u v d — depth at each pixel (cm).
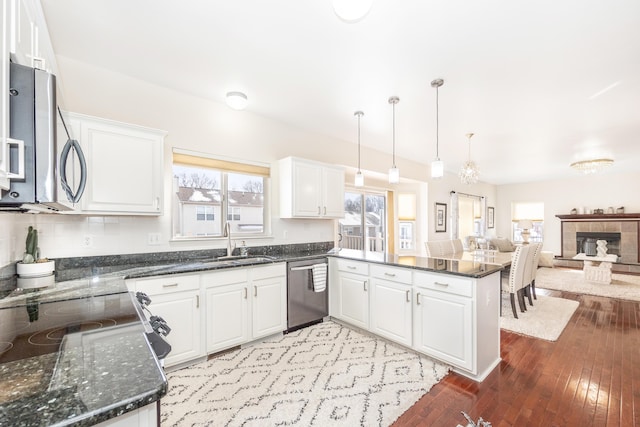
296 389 202
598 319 347
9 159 80
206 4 172
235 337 259
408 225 641
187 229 300
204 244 305
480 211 841
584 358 249
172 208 288
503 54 218
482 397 194
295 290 305
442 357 227
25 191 85
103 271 222
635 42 201
